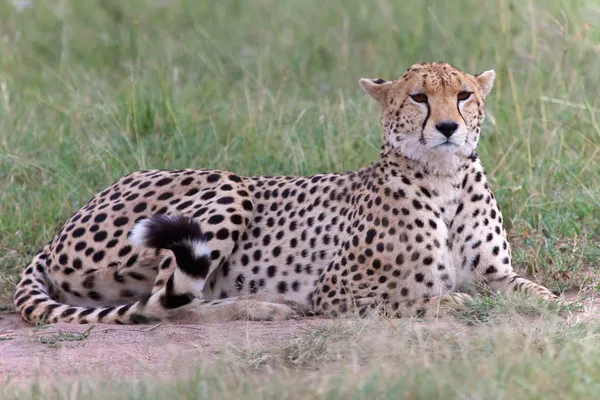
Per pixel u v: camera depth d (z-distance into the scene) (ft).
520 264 36.65
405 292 31.71
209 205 33.73
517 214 39.52
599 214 40.09
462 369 22.11
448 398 20.59
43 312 32.96
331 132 44.91
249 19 67.10
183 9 68.44
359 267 31.99
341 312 32.04
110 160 44.68
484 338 25.02
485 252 32.40
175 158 46.03
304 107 49.67
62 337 29.48
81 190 43.21
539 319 27.91
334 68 58.23
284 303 32.86
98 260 34.12
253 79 54.19
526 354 23.27
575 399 20.92
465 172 32.24
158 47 60.64
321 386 21.67
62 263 34.60
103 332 30.19
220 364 24.48
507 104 48.83
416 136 31.42
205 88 54.03
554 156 43.80
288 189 34.76
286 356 25.48
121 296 34.40
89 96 52.60
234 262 33.88
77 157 45.42
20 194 43.42
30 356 27.68
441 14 62.03
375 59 58.29
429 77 31.63
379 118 47.16
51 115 50.70
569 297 33.53
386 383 21.44
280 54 60.18
